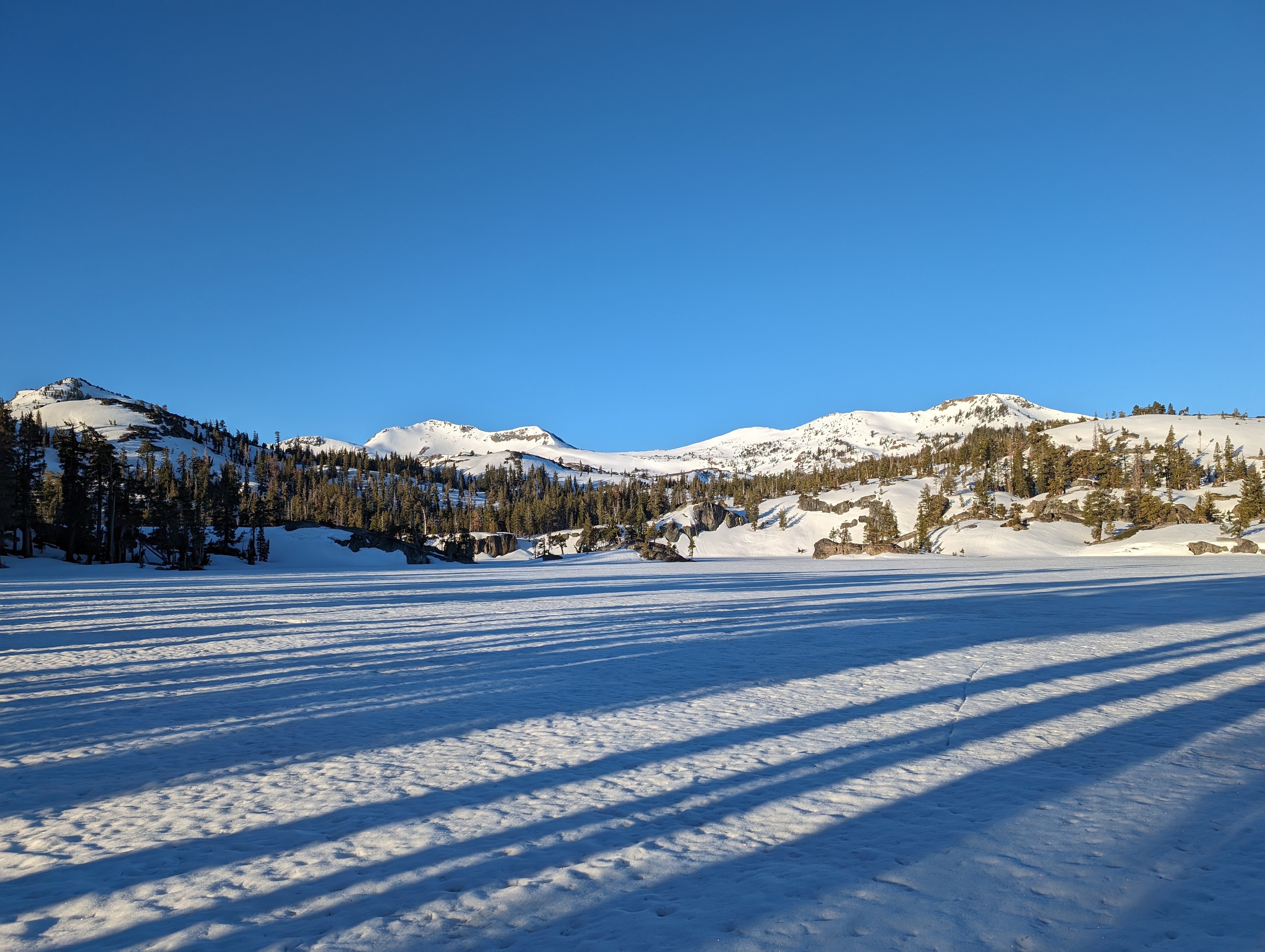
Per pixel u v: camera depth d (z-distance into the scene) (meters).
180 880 5.00
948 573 57.91
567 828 5.92
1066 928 4.14
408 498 184.12
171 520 82.81
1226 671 13.10
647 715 10.12
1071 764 7.49
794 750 8.18
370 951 4.01
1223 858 5.12
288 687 12.45
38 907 4.59
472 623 23.56
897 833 5.70
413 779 7.28
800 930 4.16
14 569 55.91
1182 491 140.12
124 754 8.28
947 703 10.63
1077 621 21.80
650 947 3.98
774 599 33.00
